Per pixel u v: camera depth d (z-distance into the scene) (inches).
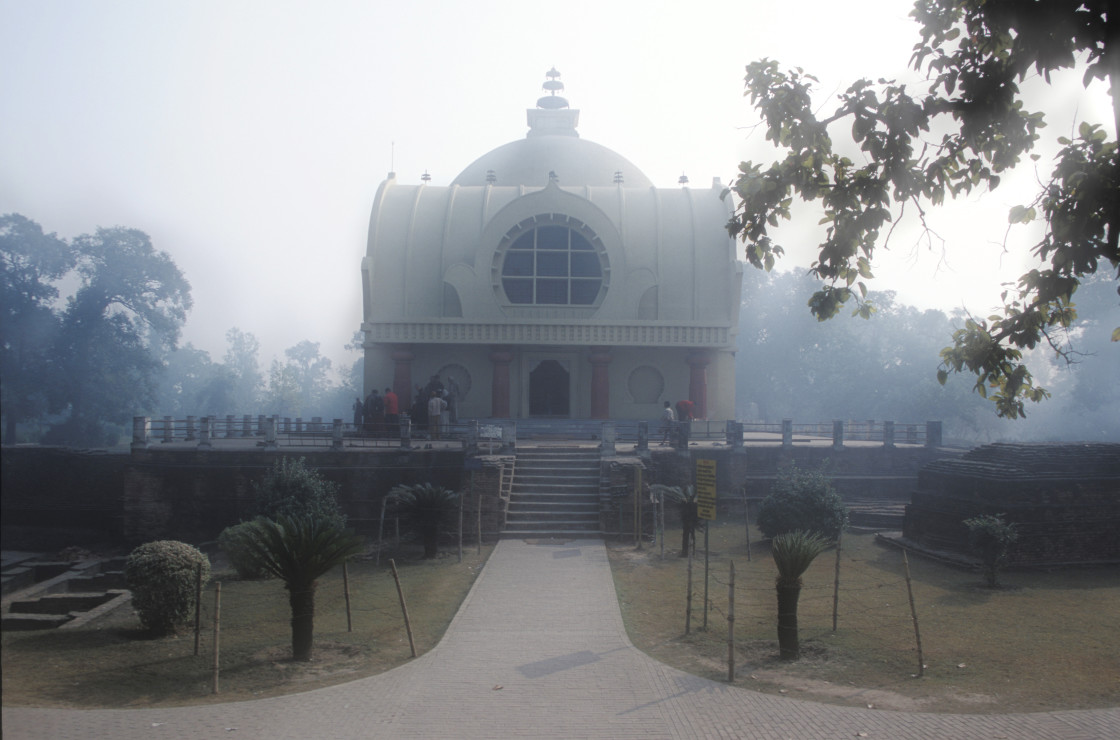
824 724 318.0
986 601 537.0
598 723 319.3
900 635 452.1
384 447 877.8
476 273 1225.4
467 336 1221.1
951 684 370.0
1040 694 356.2
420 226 1311.5
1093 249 279.1
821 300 352.8
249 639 450.6
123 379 1653.5
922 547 713.6
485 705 339.0
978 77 293.1
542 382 1295.5
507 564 638.5
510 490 812.6
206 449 844.0
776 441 1015.0
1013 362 349.7
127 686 364.8
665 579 594.2
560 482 844.6
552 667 392.5
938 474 741.3
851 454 983.6
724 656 413.1
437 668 390.9
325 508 743.7
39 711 325.4
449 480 847.1
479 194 1364.4
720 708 336.8
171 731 304.0
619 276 1229.7
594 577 593.6
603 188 1393.9
